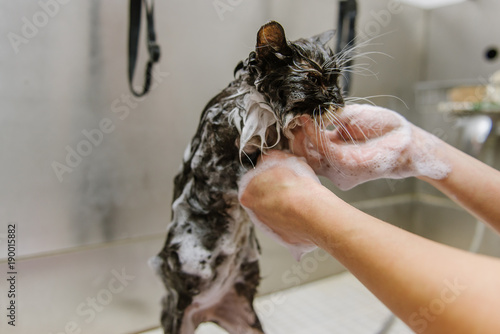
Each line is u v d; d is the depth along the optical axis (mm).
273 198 371
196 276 531
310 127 428
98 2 747
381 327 793
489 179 417
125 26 783
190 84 855
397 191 1112
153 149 847
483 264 246
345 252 282
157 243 886
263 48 386
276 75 399
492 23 1020
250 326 609
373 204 1041
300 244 405
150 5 774
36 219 746
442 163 429
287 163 402
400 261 254
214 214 521
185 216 533
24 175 725
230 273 576
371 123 453
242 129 416
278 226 379
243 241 567
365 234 277
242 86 447
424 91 1138
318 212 315
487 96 962
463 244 1089
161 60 812
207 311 611
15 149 710
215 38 859
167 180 877
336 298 949
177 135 868
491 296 225
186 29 826
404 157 431
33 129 722
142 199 853
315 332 794
